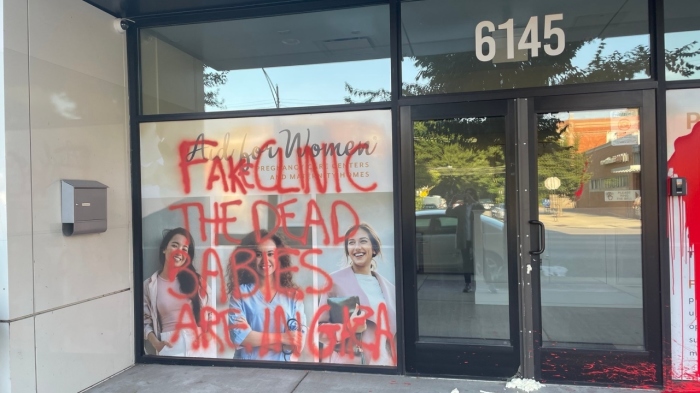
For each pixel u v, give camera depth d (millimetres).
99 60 4102
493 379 3871
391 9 4043
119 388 3863
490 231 3922
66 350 3674
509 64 3908
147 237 4445
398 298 4008
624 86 3697
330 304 4145
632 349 3711
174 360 4383
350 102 4164
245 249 4297
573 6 3834
